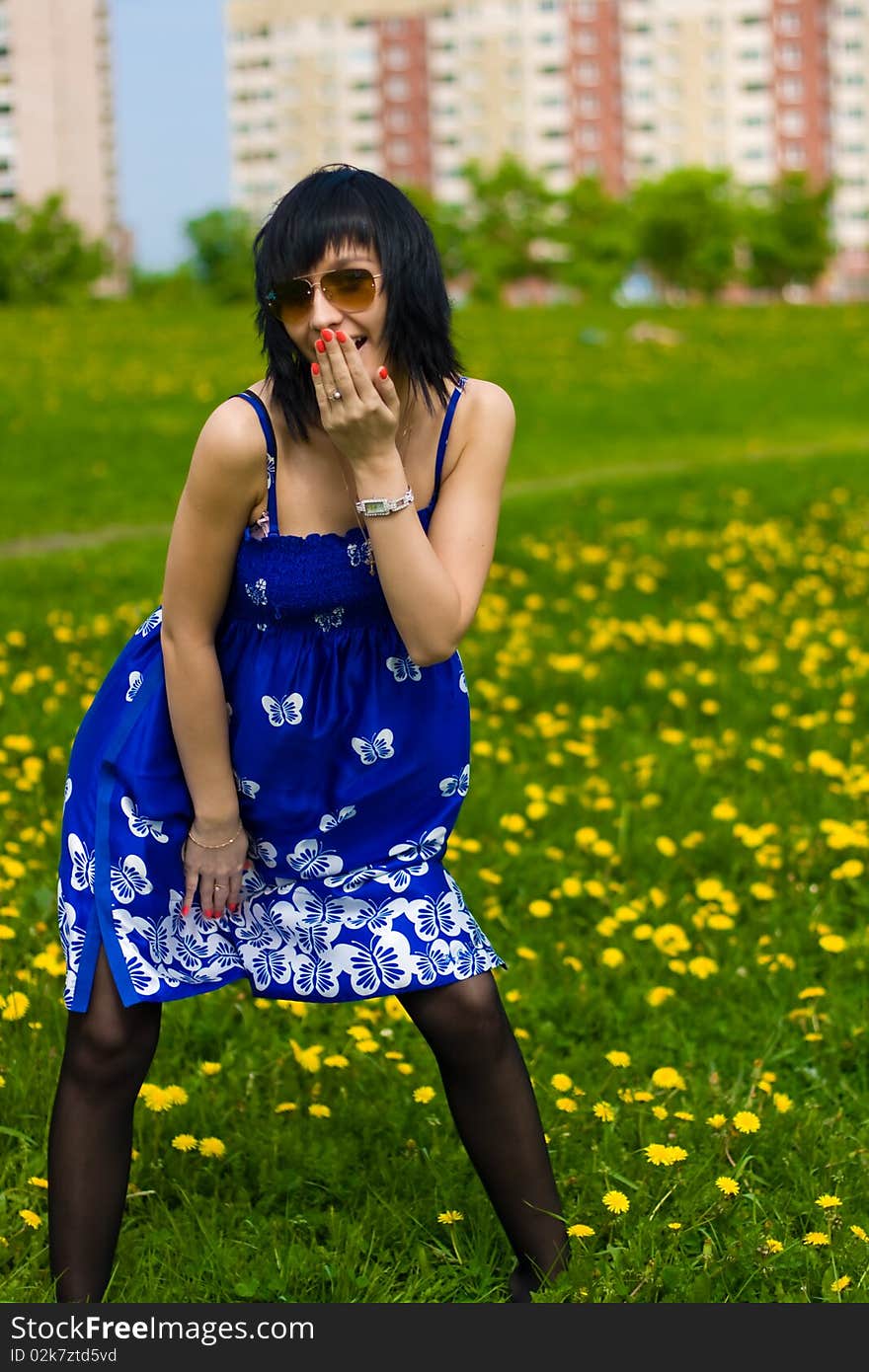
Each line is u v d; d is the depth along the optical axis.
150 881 2.56
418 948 2.57
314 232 2.30
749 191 81.00
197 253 72.31
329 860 2.57
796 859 5.00
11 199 106.31
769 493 14.52
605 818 5.38
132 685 2.57
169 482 15.43
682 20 114.81
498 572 10.43
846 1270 2.76
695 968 3.96
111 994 2.55
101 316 34.59
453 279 73.06
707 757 5.96
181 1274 2.80
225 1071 3.60
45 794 5.55
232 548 2.45
